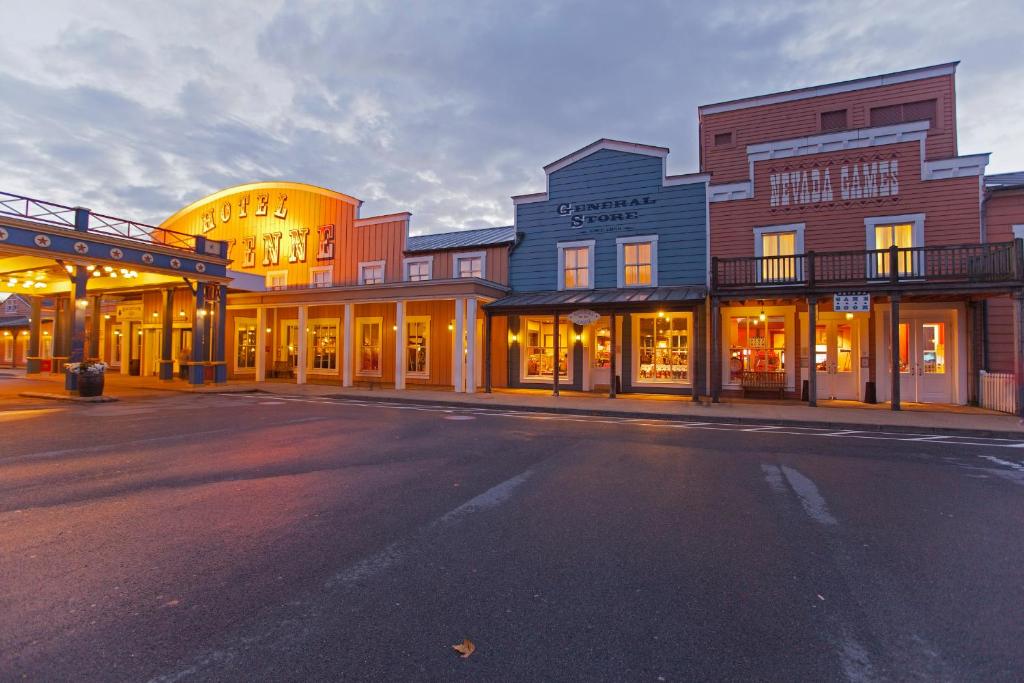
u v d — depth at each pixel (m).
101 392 14.73
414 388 18.53
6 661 2.44
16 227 13.66
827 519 4.68
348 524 4.44
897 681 2.38
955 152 14.27
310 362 22.30
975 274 11.91
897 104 15.07
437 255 19.98
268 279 23.47
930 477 6.27
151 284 20.53
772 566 3.66
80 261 15.17
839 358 15.00
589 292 16.91
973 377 13.57
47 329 30.28
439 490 5.52
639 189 16.97
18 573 3.42
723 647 2.65
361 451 7.62
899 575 3.54
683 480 6.04
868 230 14.34
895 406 12.48
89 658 2.47
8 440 8.37
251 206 24.20
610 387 15.82
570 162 18.00
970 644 2.69
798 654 2.59
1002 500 5.31
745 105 16.81
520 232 18.61
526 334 18.33
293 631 2.75
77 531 4.21
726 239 15.84
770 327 15.38
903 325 14.52
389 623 2.85
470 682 2.34
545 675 2.40
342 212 22.05
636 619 2.92
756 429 10.23
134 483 5.73
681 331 16.12
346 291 18.84
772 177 15.38
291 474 6.19
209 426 10.00
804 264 14.82
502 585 3.33
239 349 23.55
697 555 3.85
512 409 13.48
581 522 4.55
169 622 2.82
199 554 3.77
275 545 3.96
